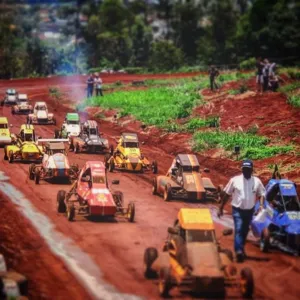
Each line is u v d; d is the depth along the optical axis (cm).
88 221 3791
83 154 6462
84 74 18550
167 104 9406
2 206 4128
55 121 9050
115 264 3012
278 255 3219
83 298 2600
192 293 2647
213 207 4247
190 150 6481
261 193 3091
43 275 2864
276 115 7212
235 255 3102
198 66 19575
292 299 2631
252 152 5816
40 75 19512
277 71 10869
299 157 5466
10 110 10750
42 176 5006
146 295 2631
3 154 6350
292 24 16638
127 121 8694
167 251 2881
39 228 3622
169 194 4384
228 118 7481
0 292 2562
